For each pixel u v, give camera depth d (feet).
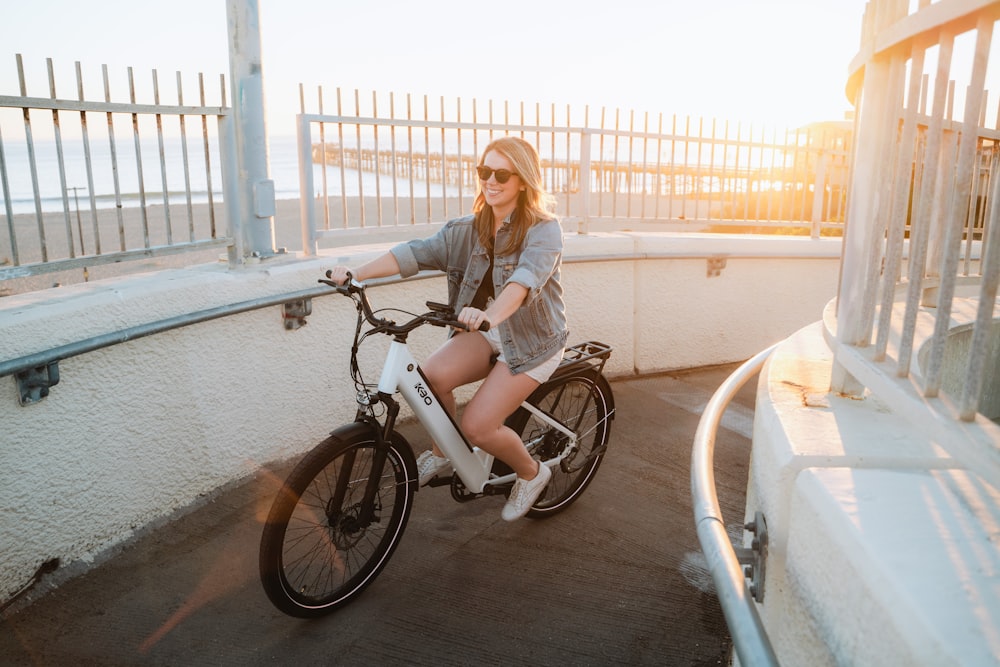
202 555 10.13
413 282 14.56
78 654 8.18
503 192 8.75
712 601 9.24
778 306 19.92
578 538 10.71
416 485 9.43
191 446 11.24
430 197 15.16
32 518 9.07
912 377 5.10
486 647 8.39
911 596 3.43
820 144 19.86
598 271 17.11
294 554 10.18
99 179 128.47
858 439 5.18
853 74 6.30
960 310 8.77
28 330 8.59
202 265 12.57
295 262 12.73
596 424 11.57
